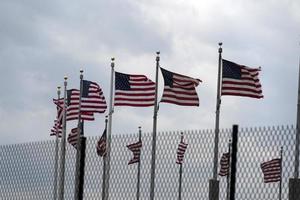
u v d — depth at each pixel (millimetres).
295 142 17438
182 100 43125
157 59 47344
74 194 24203
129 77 46375
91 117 49906
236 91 41188
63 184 25594
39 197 25656
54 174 25422
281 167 17719
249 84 41188
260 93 41594
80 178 23891
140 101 46281
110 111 52281
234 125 18797
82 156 23984
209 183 19406
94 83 50094
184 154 20047
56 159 26203
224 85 41438
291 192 17344
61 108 52750
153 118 46344
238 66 41219
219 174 19250
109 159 22859
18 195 26375
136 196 21578
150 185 21172
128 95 46375
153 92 46438
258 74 41094
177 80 43125
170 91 43250
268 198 17859
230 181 18688
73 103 50406
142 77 46500
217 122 42531
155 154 20984
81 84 49750
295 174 17328
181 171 20156
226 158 19109
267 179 17906
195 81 43062
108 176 22828
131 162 21828
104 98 50031
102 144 23938
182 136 20141
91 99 49906
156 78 46906
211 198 19312
